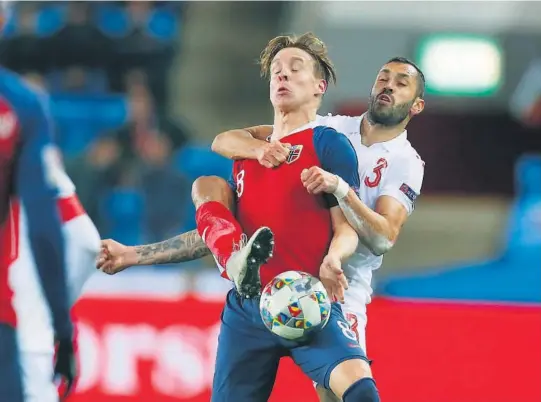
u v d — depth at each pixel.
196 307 21.56
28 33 36.69
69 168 32.53
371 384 11.95
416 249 34.50
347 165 12.65
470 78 37.78
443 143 37.28
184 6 38.31
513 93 37.78
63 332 10.89
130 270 28.20
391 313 21.41
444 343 21.34
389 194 14.37
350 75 38.75
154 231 32.16
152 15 37.72
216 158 35.16
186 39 38.44
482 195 36.94
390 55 38.72
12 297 11.43
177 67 37.75
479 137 37.28
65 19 36.81
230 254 12.16
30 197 10.64
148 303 21.58
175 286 28.11
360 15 38.78
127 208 32.16
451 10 38.34
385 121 14.63
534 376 21.23
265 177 12.78
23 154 10.77
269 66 13.66
